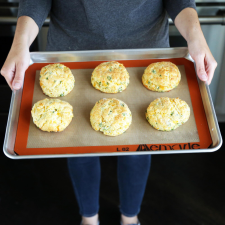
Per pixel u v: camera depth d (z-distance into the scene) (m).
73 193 1.91
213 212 1.80
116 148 1.20
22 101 1.36
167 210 1.82
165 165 2.03
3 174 1.99
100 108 1.28
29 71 1.45
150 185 1.93
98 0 1.24
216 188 1.91
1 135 2.21
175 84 1.38
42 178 1.98
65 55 1.44
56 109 1.27
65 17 1.37
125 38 1.40
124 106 1.29
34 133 1.25
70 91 1.40
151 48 1.42
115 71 1.38
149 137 1.24
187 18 1.30
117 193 1.91
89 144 1.22
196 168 2.01
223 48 1.88
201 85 1.37
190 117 1.30
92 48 1.44
